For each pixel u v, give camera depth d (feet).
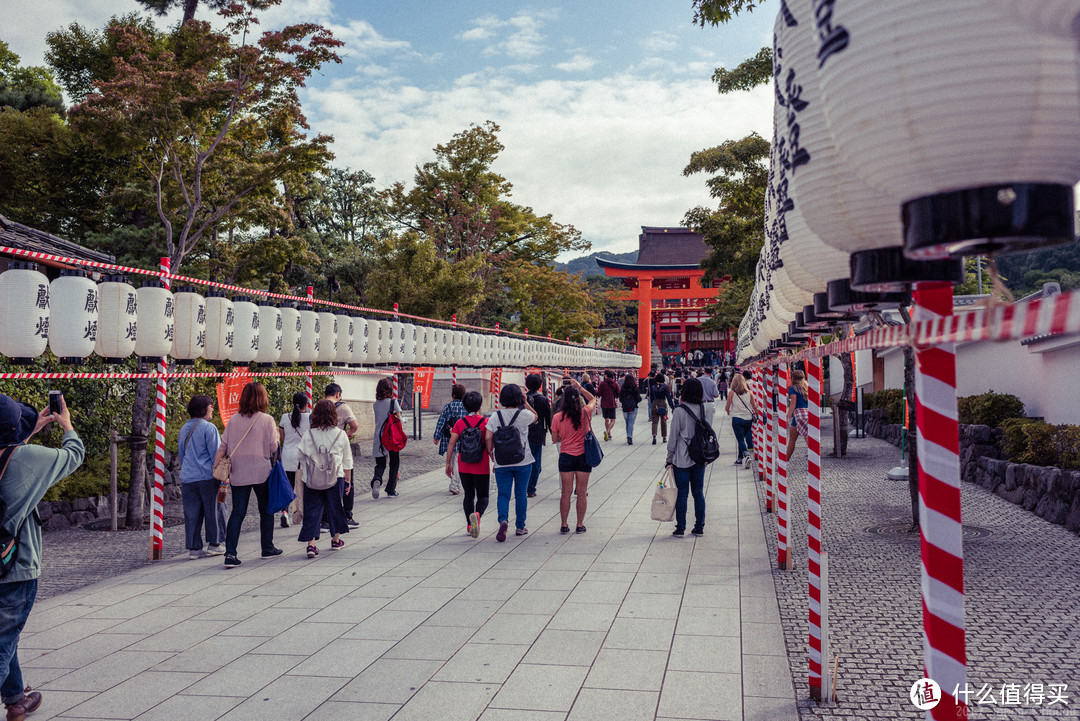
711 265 52.08
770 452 31.09
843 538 23.77
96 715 11.78
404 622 16.12
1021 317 3.14
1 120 52.54
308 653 14.37
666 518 23.34
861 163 3.83
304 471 22.66
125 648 14.83
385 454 34.12
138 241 53.31
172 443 35.24
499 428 24.35
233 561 21.58
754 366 35.63
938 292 5.31
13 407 11.59
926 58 3.20
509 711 11.64
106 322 19.85
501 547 23.35
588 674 13.05
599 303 126.62
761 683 12.55
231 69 32.99
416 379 57.47
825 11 3.75
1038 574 18.61
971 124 3.19
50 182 54.39
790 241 7.33
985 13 3.04
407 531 26.35
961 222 3.46
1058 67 3.02
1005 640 14.14
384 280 73.92
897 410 52.44
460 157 89.10
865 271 5.28
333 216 115.55
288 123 37.50
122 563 22.48
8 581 11.18
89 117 30.60
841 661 13.44
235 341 24.26
